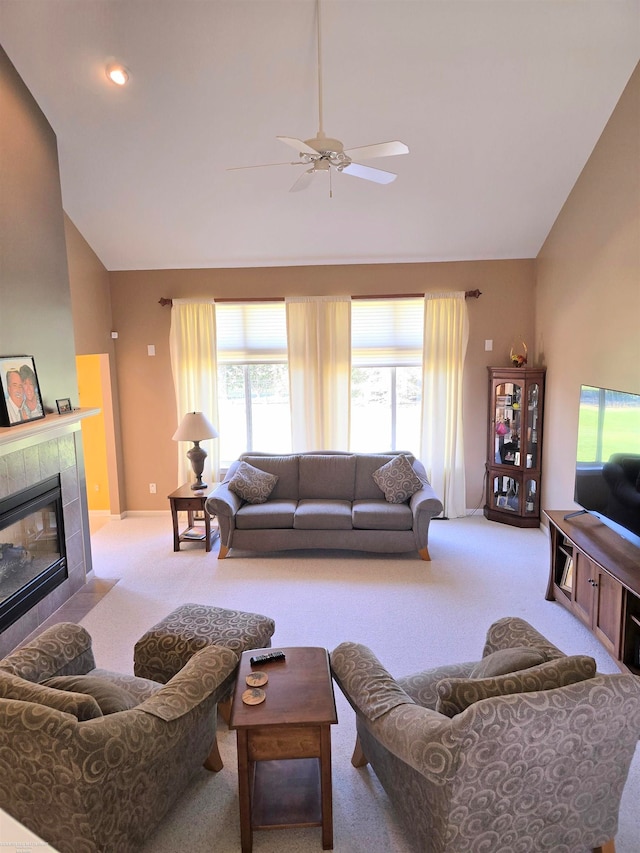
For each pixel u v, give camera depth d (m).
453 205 5.09
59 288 4.29
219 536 5.61
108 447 6.20
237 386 6.33
